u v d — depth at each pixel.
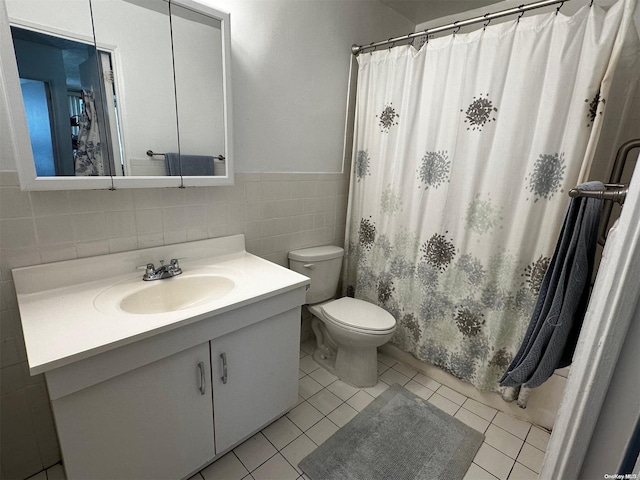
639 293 0.41
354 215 2.19
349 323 1.72
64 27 1.05
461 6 2.04
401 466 1.37
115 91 1.18
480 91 1.49
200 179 1.43
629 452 0.43
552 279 1.05
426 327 1.88
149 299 1.28
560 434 0.54
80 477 0.93
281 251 1.95
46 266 1.15
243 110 1.60
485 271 1.58
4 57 0.94
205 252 1.58
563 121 1.30
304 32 1.75
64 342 0.87
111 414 0.95
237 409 1.29
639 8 1.35
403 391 1.83
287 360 1.44
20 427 1.20
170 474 1.13
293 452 1.41
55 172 1.09
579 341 0.57
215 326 1.12
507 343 1.60
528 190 1.41
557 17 1.26
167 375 1.04
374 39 2.11
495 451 1.46
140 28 1.20
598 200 0.92
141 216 1.36
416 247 1.86
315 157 2.00
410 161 1.82
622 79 1.26
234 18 1.47
